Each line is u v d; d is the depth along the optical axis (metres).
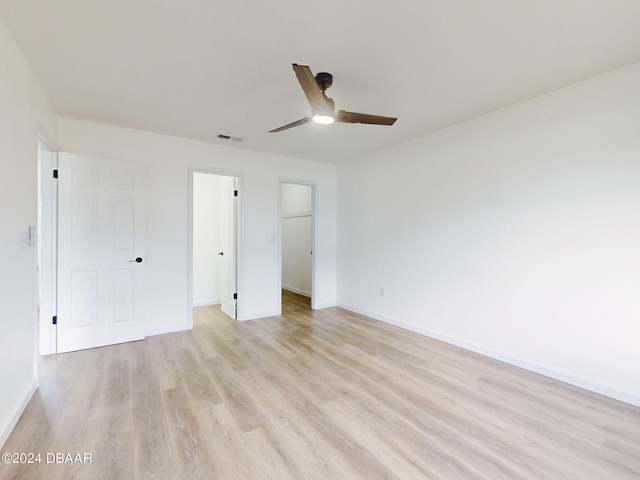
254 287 4.57
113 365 2.91
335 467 1.68
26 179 2.25
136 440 1.87
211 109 3.10
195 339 3.66
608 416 2.16
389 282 4.39
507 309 3.06
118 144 3.57
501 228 3.11
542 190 2.81
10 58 1.96
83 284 3.29
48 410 2.16
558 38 2.01
